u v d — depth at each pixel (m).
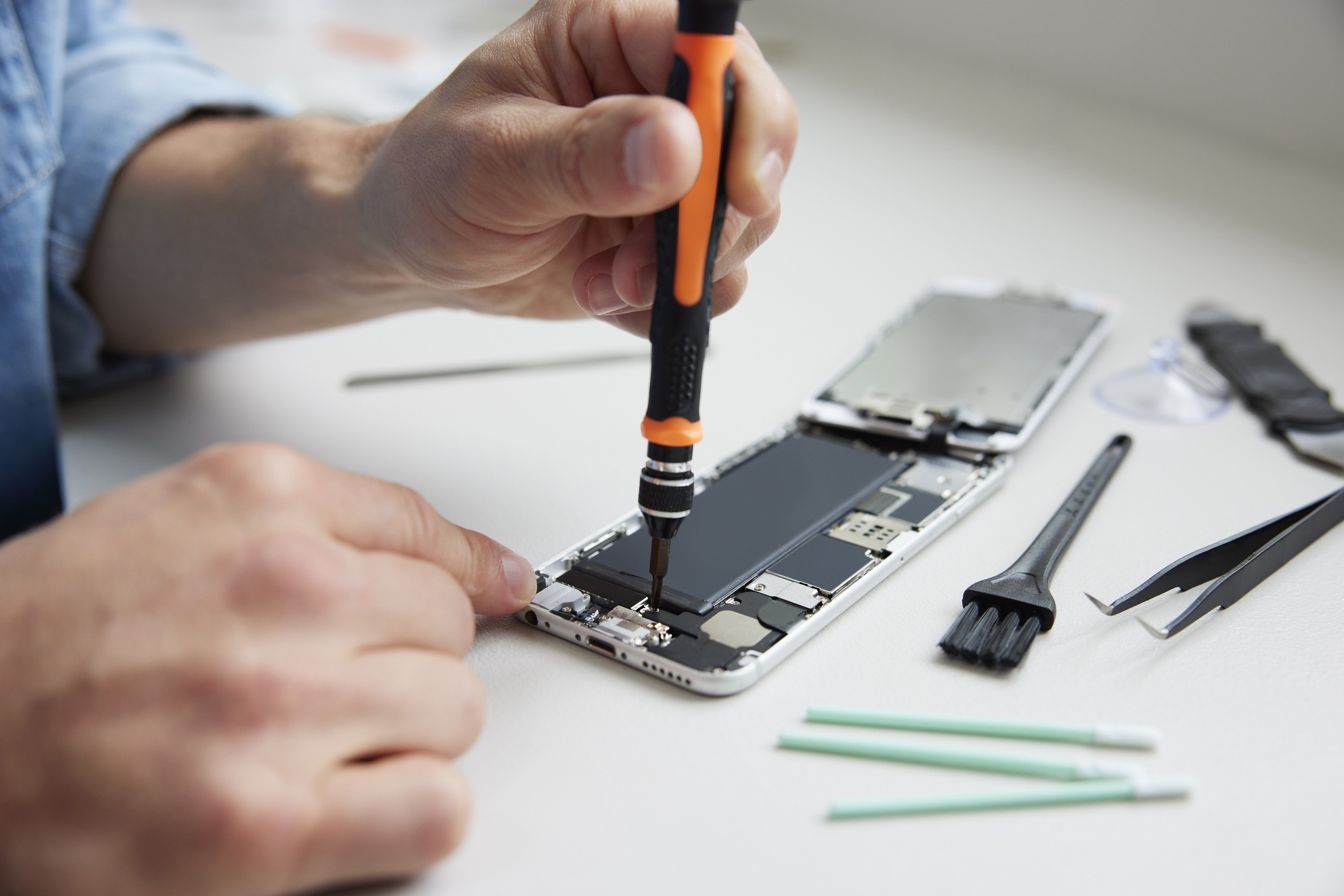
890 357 1.04
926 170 1.63
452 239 0.76
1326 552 0.78
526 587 0.69
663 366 0.63
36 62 0.96
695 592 0.71
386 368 1.13
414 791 0.51
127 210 1.02
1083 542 0.80
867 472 0.87
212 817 0.47
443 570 0.61
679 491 0.65
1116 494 0.86
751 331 1.19
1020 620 0.70
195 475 0.56
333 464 0.93
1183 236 1.38
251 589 0.51
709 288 0.63
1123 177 1.57
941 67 2.03
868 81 1.98
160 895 0.47
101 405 1.07
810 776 0.58
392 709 0.53
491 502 0.86
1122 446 0.93
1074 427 0.97
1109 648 0.68
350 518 0.58
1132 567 0.77
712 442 0.95
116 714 0.48
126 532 0.53
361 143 0.91
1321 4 1.48
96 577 0.51
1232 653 0.67
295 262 0.94
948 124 1.79
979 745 0.60
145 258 1.02
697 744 0.61
